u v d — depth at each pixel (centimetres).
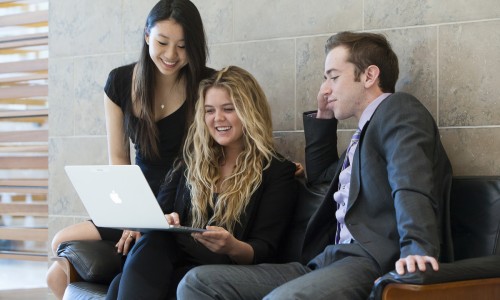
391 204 295
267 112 365
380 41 330
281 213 344
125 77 393
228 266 299
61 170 479
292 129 405
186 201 353
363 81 325
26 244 527
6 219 535
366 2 383
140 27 451
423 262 251
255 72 416
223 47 425
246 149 351
